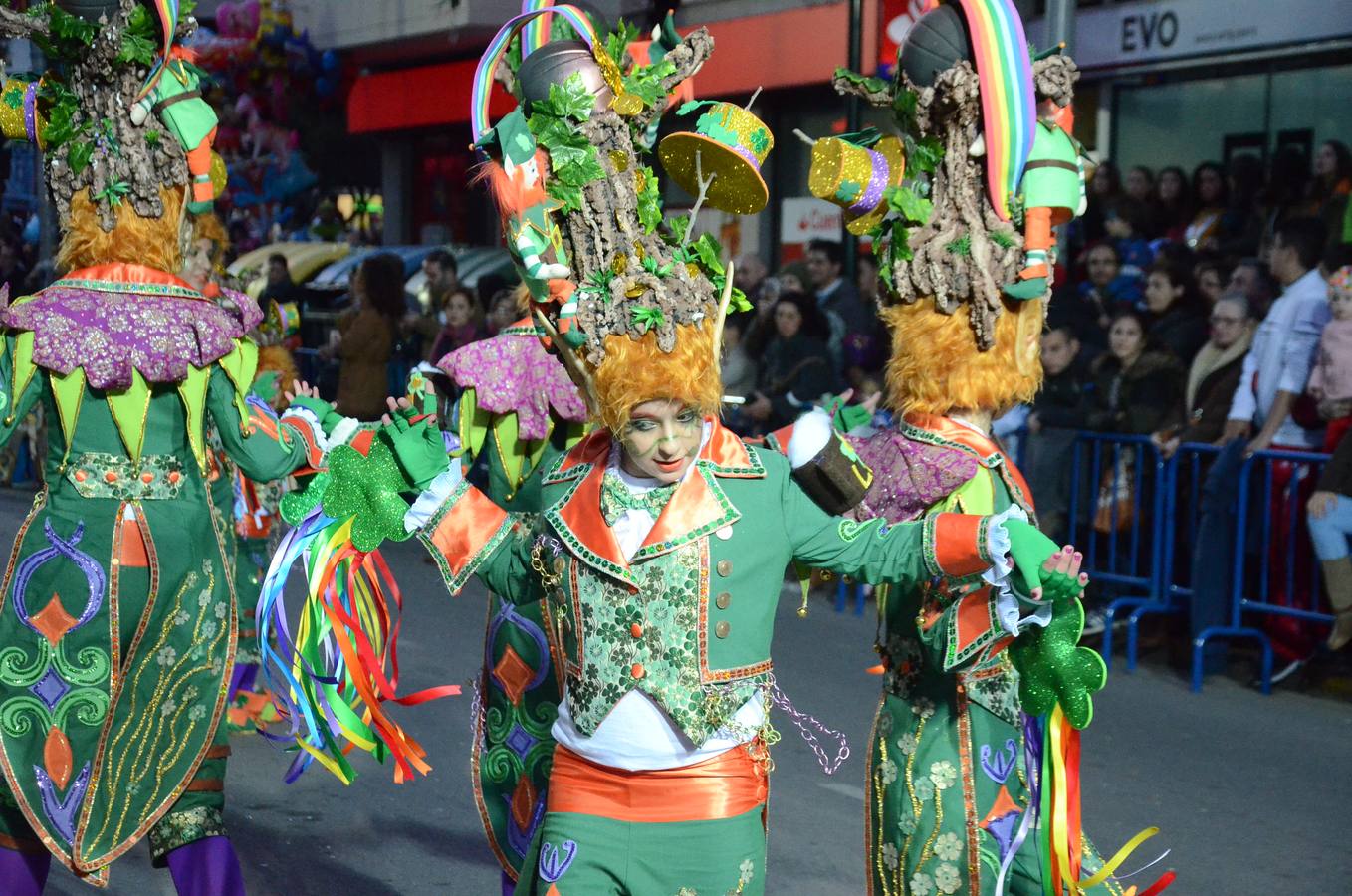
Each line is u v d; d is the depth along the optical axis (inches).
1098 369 295.4
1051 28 339.6
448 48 689.6
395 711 248.7
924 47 126.5
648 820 106.4
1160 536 279.3
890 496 121.3
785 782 216.5
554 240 106.3
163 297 145.9
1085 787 211.6
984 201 124.6
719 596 105.9
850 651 288.7
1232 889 176.6
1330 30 358.6
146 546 144.6
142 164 145.0
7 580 145.3
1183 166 403.9
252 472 149.7
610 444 111.6
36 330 141.7
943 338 123.7
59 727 144.0
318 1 725.3
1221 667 276.4
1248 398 279.1
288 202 728.3
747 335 378.0
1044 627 112.9
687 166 113.0
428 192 737.6
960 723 119.9
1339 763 223.9
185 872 146.8
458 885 179.0
